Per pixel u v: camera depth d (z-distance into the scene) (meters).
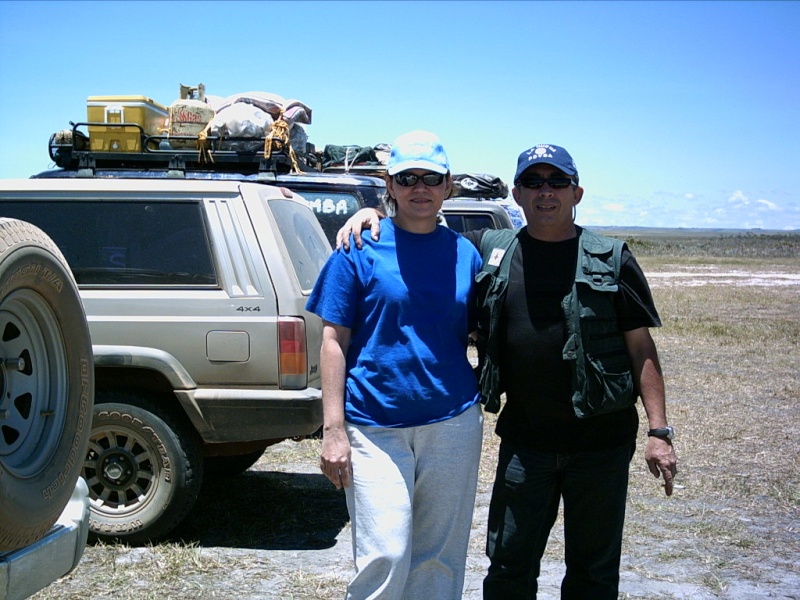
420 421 3.07
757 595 4.30
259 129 7.77
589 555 3.32
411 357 3.06
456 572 3.22
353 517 3.07
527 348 3.14
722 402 9.27
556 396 3.15
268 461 6.82
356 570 3.03
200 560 4.62
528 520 3.26
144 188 4.95
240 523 5.27
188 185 4.95
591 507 3.23
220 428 4.73
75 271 4.86
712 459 6.88
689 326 16.58
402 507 3.00
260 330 4.73
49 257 2.87
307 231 5.56
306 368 4.79
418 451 3.11
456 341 3.17
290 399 4.70
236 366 4.73
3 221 2.75
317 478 6.34
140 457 4.75
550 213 3.12
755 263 52.50
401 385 3.06
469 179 11.79
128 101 7.77
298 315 4.76
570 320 3.09
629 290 3.15
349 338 3.16
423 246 3.15
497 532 3.30
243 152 7.79
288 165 8.01
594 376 3.08
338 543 4.94
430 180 3.07
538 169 3.12
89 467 4.77
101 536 4.76
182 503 4.74
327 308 3.09
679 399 9.41
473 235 3.43
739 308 21.09
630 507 5.66
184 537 5.00
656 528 5.28
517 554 3.29
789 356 12.91
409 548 3.01
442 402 3.09
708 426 8.02
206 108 7.93
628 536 5.12
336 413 3.06
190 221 4.89
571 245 3.18
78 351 3.08
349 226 3.16
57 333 2.99
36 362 2.96
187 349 4.74
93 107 7.78
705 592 4.32
